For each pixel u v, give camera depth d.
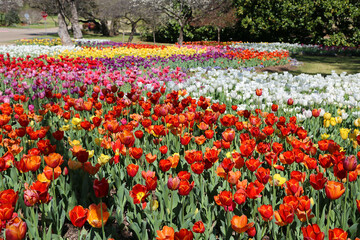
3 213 1.92
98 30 54.03
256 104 6.87
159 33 38.69
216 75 11.47
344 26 27.94
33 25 71.31
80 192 3.35
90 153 3.46
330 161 2.70
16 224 1.78
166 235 1.89
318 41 29.00
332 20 27.89
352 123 5.61
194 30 37.06
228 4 30.92
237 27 34.88
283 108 6.47
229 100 6.78
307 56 22.55
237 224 2.08
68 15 43.25
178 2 29.81
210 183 3.27
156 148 4.07
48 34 44.19
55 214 2.71
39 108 6.42
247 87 7.77
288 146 4.10
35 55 17.30
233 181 2.51
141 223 2.63
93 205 2.25
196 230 2.05
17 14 68.94
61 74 9.03
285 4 29.64
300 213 2.16
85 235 2.63
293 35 31.61
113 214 3.14
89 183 3.23
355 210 2.86
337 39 27.44
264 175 2.40
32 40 27.86
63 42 25.97
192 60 15.25
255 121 4.20
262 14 31.14
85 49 17.66
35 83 8.13
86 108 4.66
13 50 18.39
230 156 3.39
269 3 30.66
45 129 3.74
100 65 11.21
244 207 3.21
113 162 3.59
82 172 3.38
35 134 3.39
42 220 2.62
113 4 31.06
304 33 30.42
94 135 4.59
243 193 2.24
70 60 11.34
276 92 7.50
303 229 1.86
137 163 3.54
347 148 4.30
